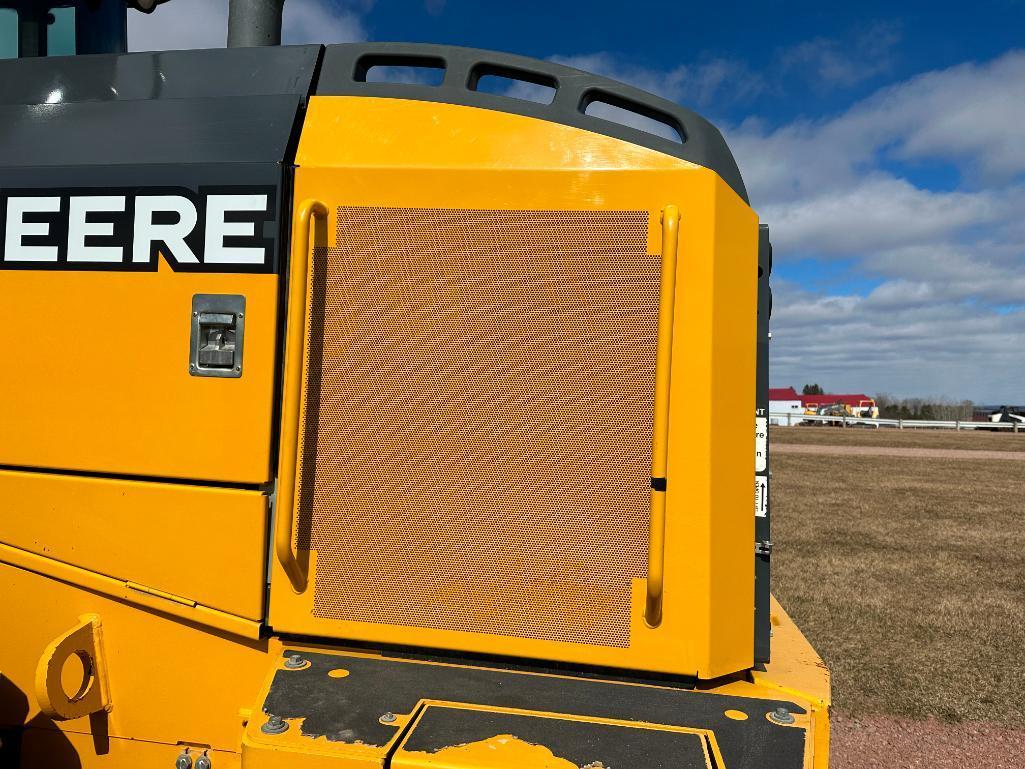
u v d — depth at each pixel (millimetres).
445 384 1918
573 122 1989
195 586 1956
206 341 1965
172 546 1967
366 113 2029
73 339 2025
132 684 2010
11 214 2062
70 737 2043
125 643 2012
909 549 8953
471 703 1685
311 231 1955
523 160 1938
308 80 2088
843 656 5504
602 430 1864
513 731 1572
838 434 33062
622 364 1862
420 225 1937
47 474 2049
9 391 2055
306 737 1538
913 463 19344
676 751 1520
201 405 1958
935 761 4090
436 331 1925
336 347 1950
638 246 1864
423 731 1564
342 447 1942
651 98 2002
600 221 1879
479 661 1903
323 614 1931
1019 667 5320
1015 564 8250
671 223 1756
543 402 1888
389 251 1942
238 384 1940
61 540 2027
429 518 1910
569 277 1887
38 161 2072
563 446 1877
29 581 2055
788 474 16719
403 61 2125
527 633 1872
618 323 1868
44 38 2631
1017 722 4531
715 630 1818
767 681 1951
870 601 6816
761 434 2115
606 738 1558
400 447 1925
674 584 1807
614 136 1961
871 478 16031
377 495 1927
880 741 4301
